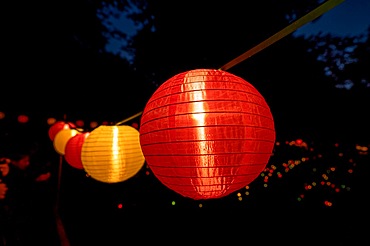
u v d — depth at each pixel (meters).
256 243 5.62
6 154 6.43
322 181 7.94
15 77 7.25
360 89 7.50
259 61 7.28
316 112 8.02
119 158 2.84
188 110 1.38
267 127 1.46
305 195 7.64
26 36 7.16
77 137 3.77
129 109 8.59
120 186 8.31
